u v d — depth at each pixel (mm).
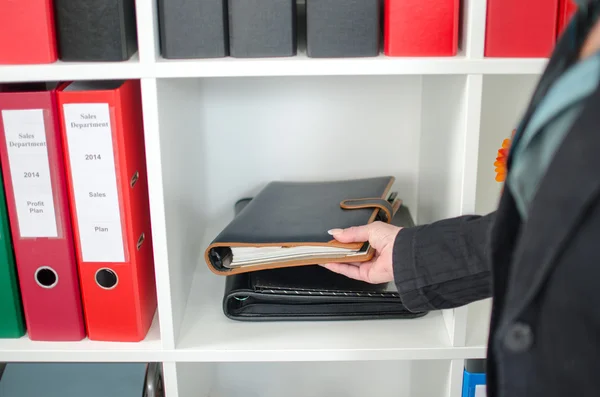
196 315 1039
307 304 1024
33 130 854
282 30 835
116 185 873
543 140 529
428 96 1121
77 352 938
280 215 1028
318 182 1180
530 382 505
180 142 1002
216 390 1367
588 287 460
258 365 1348
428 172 1123
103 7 806
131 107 890
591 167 449
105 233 897
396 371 1351
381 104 1195
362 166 1231
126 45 826
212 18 826
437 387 1095
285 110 1199
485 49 828
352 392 1369
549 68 548
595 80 476
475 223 855
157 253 903
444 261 850
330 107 1198
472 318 1021
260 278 1018
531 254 487
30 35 810
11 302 945
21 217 894
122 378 1104
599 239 451
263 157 1226
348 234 930
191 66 821
